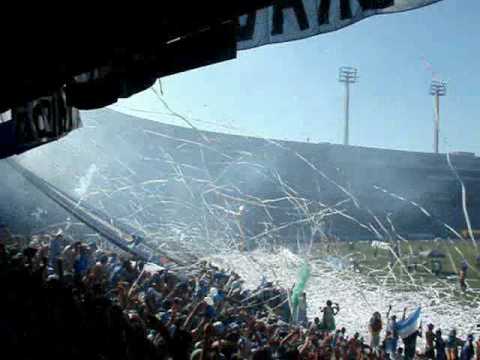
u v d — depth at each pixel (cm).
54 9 312
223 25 345
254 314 1320
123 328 659
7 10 313
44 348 619
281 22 356
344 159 5888
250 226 4453
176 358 609
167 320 780
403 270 3209
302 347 910
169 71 376
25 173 2123
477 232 5728
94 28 328
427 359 1638
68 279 838
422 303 2361
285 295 1603
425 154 6406
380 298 2383
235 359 662
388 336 1609
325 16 340
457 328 2025
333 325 1614
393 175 6206
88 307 685
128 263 1104
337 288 2464
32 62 384
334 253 3631
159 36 326
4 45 358
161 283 1030
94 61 371
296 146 5531
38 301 683
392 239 5069
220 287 1365
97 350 638
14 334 615
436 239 5094
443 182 6378
